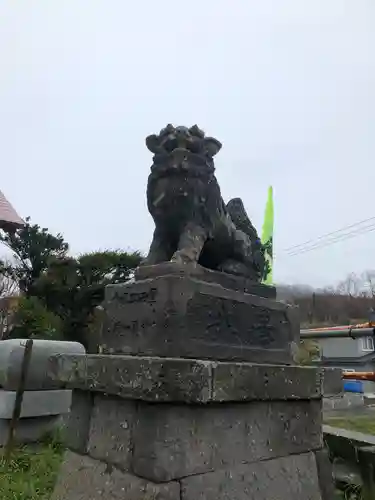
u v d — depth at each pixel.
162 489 2.19
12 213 9.66
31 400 5.41
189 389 2.22
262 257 3.63
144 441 2.32
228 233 3.23
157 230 3.15
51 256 14.17
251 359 2.91
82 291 13.08
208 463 2.39
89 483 2.61
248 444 2.60
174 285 2.60
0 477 4.14
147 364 2.26
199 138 3.09
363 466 3.91
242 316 2.92
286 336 3.24
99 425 2.71
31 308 10.89
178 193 2.95
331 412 9.45
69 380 2.81
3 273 14.97
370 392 14.69
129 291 2.90
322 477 2.99
